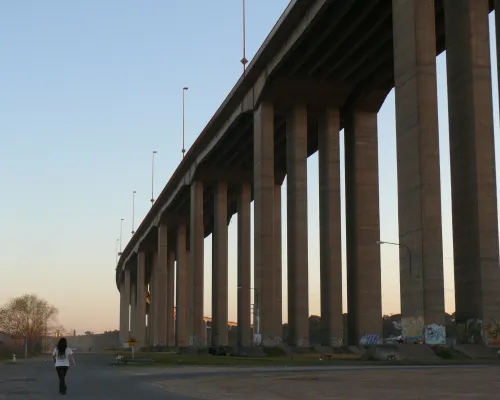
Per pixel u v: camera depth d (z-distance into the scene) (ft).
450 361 123.34
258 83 232.94
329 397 59.06
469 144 145.38
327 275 223.51
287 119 235.40
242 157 306.96
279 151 305.94
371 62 216.33
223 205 319.06
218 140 279.28
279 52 214.69
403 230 144.36
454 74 151.02
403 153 146.20
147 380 92.99
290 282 227.40
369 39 204.64
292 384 75.41
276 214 275.59
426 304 135.74
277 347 210.79
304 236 225.76
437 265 136.98
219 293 310.65
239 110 252.21
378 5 183.62
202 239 319.27
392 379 77.10
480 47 146.61
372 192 226.99
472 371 88.99
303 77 226.17
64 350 68.08
